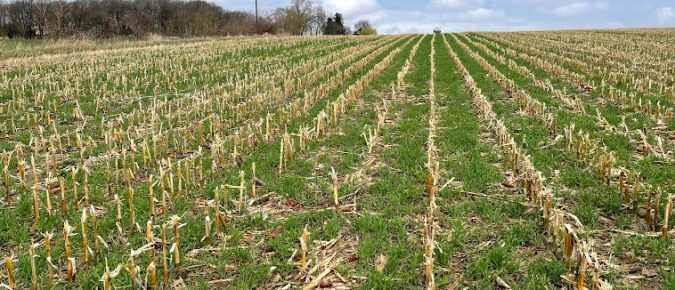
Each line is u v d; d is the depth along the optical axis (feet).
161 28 229.25
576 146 26.08
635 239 16.02
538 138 28.60
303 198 20.52
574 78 53.01
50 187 22.11
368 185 21.91
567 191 20.35
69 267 14.37
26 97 47.88
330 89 50.75
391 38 181.57
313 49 115.65
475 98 40.88
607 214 18.24
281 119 34.04
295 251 15.75
